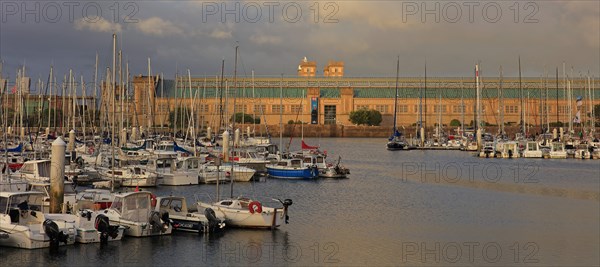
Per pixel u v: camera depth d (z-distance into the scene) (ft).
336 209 191.83
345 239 148.77
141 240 138.62
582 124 622.95
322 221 170.81
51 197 152.66
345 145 582.35
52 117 517.14
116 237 136.98
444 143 519.19
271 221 154.30
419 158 409.69
